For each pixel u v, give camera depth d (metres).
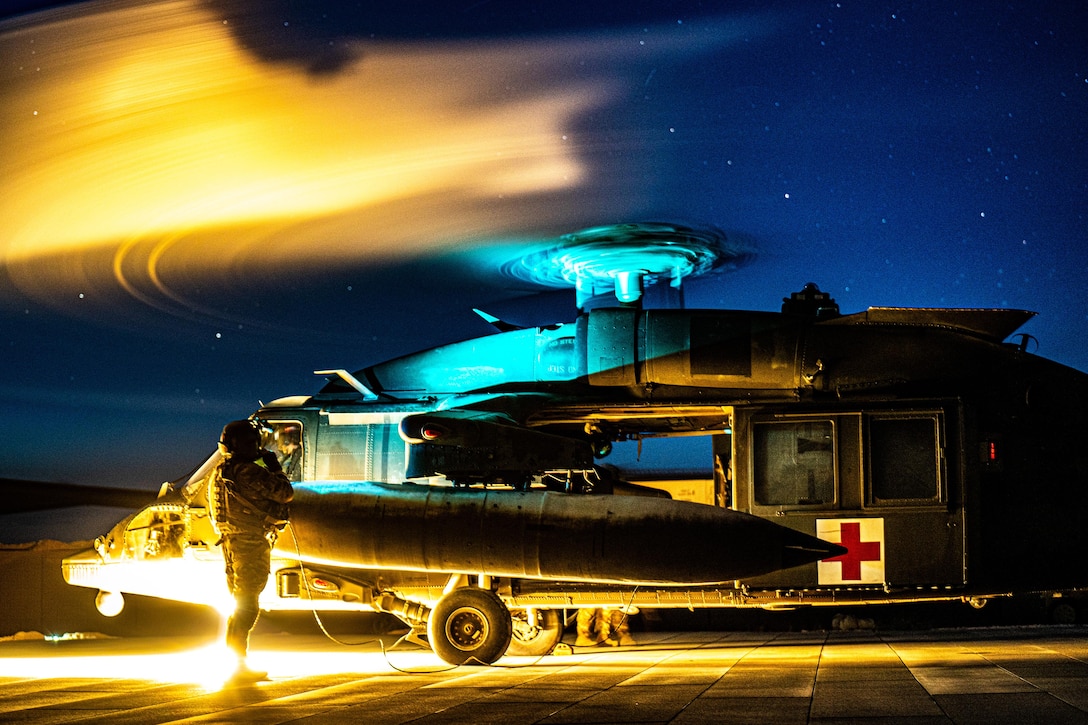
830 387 8.00
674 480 13.31
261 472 6.32
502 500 7.59
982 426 7.86
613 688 5.30
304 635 12.98
